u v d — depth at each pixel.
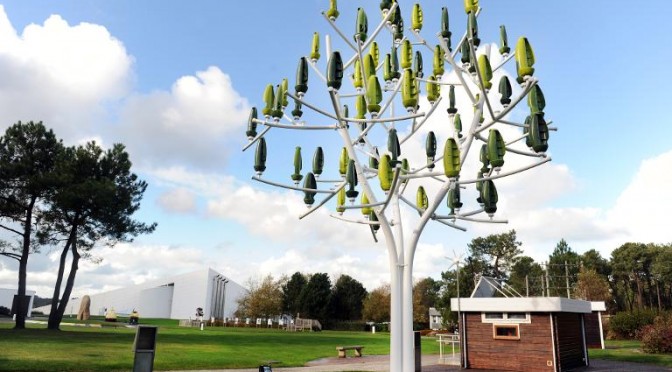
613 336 35.09
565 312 16.73
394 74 12.16
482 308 16.58
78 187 26.38
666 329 22.83
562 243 69.12
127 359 14.11
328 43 13.09
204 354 16.83
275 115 11.24
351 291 63.97
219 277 83.19
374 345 27.41
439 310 53.34
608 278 70.00
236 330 42.34
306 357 18.53
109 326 37.56
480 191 13.39
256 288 59.25
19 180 27.11
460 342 16.95
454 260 20.23
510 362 15.91
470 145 11.74
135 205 30.20
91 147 28.86
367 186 11.77
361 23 11.88
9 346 15.84
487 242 62.00
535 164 9.87
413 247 12.03
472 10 11.70
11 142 27.03
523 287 56.75
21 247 28.38
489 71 11.29
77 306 92.81
